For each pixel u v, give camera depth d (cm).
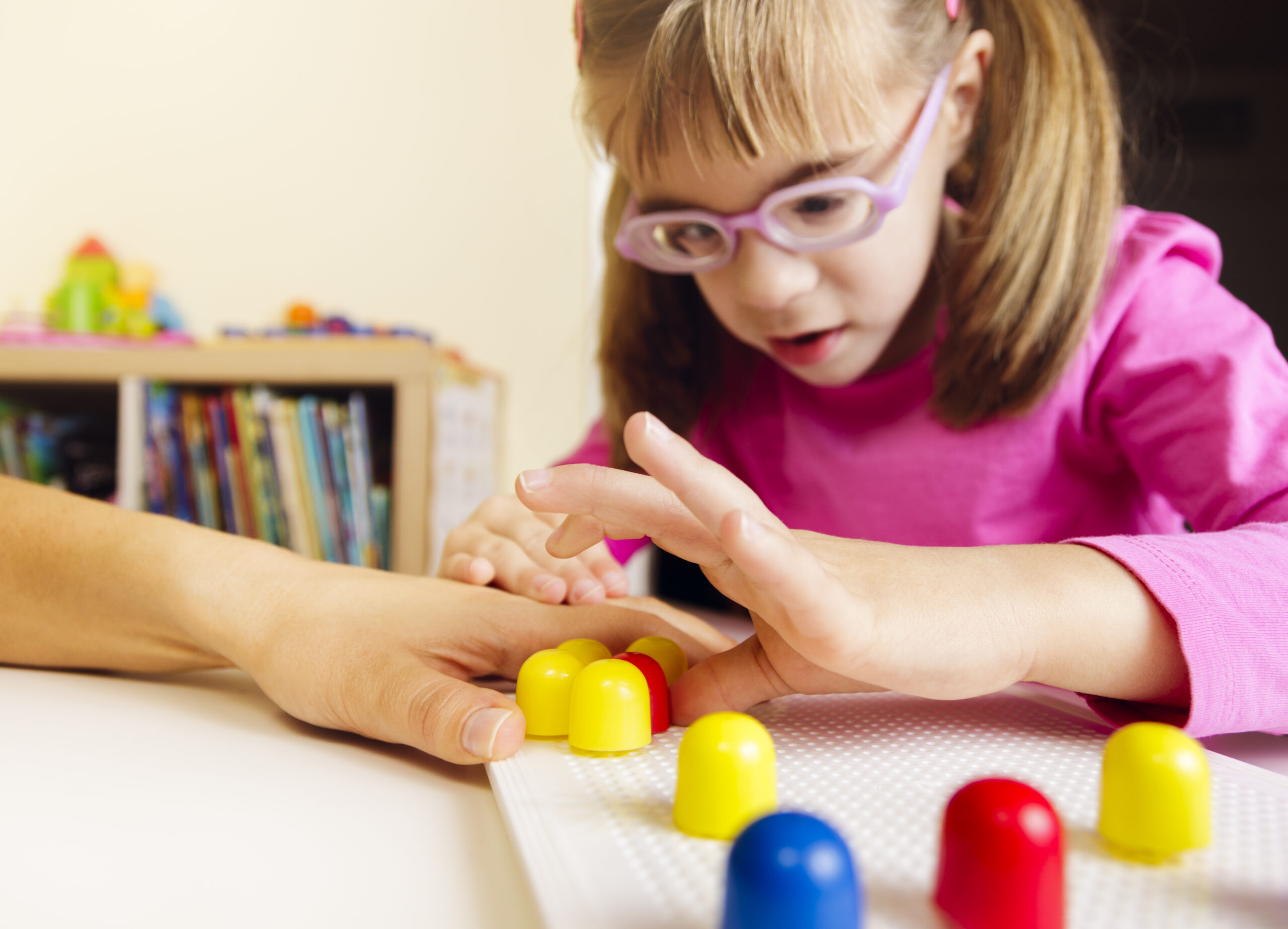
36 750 37
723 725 31
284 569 46
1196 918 27
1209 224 116
